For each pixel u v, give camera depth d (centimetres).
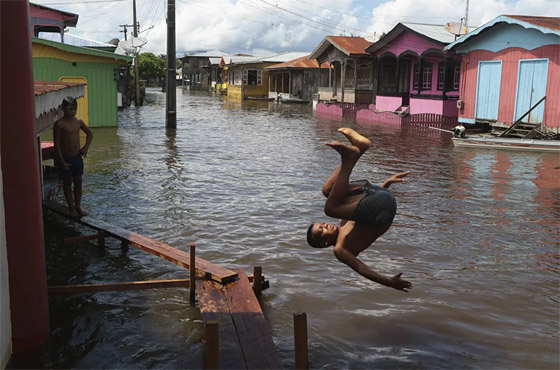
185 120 3072
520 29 2162
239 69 6538
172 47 2462
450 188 1191
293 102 5338
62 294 580
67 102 795
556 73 2002
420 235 825
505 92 2273
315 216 933
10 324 446
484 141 1928
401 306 568
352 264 427
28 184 436
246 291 548
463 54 2541
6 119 419
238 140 2111
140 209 959
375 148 1922
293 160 1598
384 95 3475
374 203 410
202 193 1106
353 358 457
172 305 558
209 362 360
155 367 437
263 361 416
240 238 798
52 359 445
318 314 545
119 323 514
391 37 3278
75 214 823
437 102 2912
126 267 670
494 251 755
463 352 472
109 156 1590
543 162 1597
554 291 615
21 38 423
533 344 489
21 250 440
